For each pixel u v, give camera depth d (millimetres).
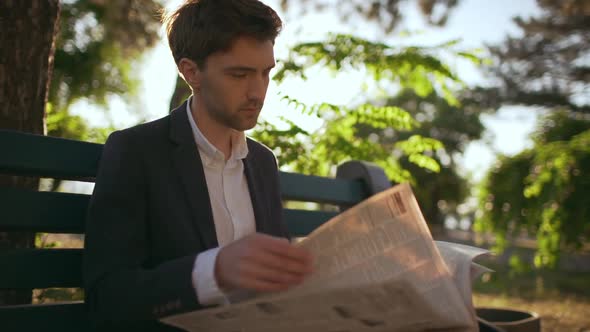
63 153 1193
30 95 1712
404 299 804
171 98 2857
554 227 6359
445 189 19391
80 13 9555
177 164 1204
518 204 7211
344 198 1806
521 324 1834
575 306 5020
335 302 806
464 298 978
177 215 1165
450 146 20641
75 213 1205
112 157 1154
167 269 968
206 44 1191
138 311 973
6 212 1104
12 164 1112
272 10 1216
